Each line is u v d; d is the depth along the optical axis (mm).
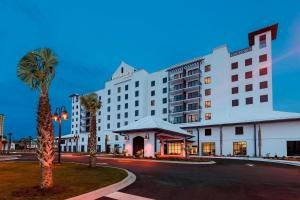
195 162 26469
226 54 62562
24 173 15812
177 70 73125
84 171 17047
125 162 26156
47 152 10328
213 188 11344
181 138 40844
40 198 8891
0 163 24484
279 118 46688
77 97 116688
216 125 54375
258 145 49438
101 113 94375
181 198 9430
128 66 88812
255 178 14750
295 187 11719
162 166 21719
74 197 9188
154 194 10078
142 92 79812
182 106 70250
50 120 10648
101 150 89438
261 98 55938
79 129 111750
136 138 35875
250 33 59000
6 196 9117
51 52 11047
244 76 59000
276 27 56469
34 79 10844
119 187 11453
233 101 59750
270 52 56250
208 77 65188
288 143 46625
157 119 36844
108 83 92188
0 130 62312
